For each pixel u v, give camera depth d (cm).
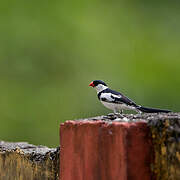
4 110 1588
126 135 298
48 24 1656
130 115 404
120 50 1661
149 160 302
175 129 286
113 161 308
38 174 424
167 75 1602
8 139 1584
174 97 1583
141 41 1683
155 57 1642
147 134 303
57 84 1642
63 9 1672
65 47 1653
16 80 1633
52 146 1595
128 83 1579
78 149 343
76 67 1648
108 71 1625
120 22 1728
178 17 1792
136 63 1625
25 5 1652
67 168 357
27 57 1642
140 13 1788
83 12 1692
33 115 1595
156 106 1563
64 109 1605
